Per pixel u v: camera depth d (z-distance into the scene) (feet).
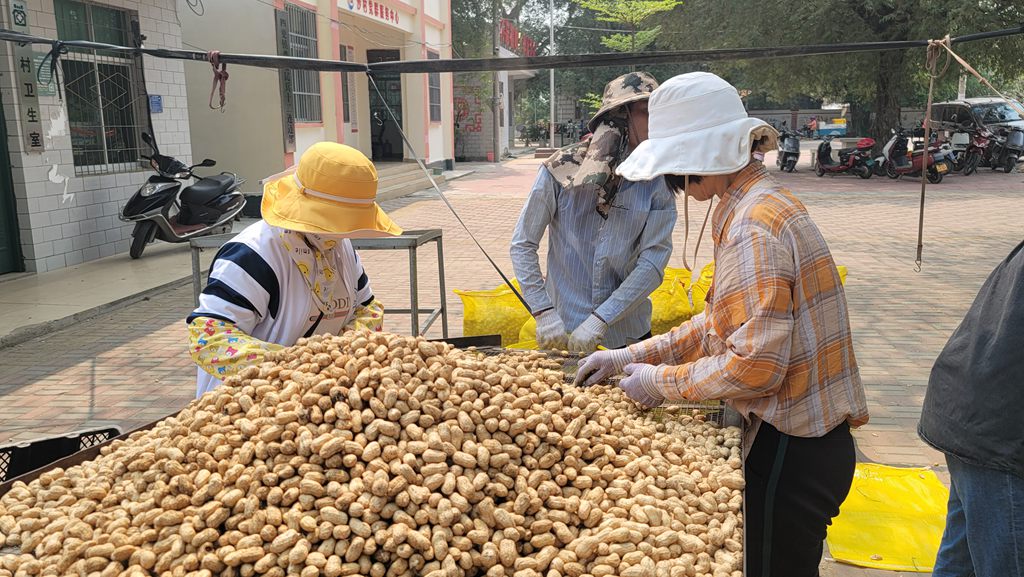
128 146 32.27
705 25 72.90
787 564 7.39
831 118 148.05
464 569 5.19
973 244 34.50
